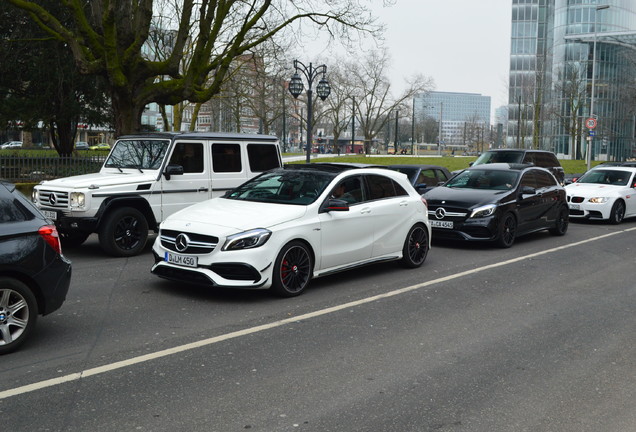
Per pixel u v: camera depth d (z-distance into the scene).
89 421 3.73
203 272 6.67
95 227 9.18
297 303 6.86
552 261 10.24
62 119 27.70
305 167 8.45
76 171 17.80
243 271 6.65
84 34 16.84
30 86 27.00
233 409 3.96
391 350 5.28
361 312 6.55
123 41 17.59
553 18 91.19
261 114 53.41
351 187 8.12
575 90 66.19
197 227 6.84
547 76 73.12
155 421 3.75
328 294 7.36
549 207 13.05
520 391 4.41
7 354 4.97
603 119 76.50
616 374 4.80
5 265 4.86
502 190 12.00
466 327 6.08
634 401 4.26
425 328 6.00
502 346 5.49
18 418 3.75
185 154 10.18
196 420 3.78
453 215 11.30
